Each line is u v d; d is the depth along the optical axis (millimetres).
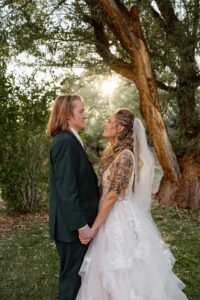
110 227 3080
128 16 7145
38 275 4258
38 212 7703
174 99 8742
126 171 3021
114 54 8188
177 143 8562
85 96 11008
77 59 7953
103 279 2955
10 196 7527
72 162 2922
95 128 13453
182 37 7578
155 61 7852
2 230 6449
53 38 7391
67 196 2873
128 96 11109
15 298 3732
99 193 3232
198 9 7406
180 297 3215
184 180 8125
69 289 3074
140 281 2957
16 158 7340
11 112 7141
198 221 6879
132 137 3152
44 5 7359
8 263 4691
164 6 7766
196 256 4793
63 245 3062
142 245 3053
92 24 7508
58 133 3072
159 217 7078
